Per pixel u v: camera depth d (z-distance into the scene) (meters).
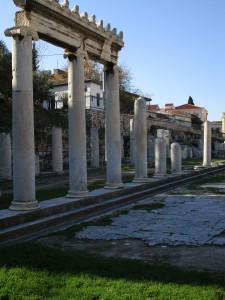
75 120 13.28
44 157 34.88
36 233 10.10
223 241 9.13
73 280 6.41
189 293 5.78
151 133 51.75
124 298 5.66
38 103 29.31
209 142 31.64
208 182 23.52
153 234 9.96
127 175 26.22
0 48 22.66
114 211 13.56
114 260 7.62
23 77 10.76
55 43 12.66
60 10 12.09
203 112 100.38
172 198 16.62
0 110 20.94
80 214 12.25
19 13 11.03
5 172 25.03
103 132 42.94
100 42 14.84
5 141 25.23
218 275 6.71
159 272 6.80
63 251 8.41
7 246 8.59
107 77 16.06
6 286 6.23
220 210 13.37
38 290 6.11
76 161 13.33
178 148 24.09
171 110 87.62
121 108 55.50
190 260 7.70
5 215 10.00
